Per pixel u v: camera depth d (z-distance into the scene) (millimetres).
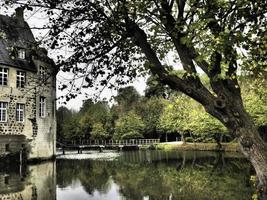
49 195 18531
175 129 68438
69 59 7715
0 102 35625
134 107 83500
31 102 38344
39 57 7766
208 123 52625
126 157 47312
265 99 17734
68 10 7129
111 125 85938
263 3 6301
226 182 21172
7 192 19453
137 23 7098
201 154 47906
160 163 35906
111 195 18406
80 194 18828
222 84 6438
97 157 48156
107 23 7273
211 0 6039
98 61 8039
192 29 6125
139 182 22750
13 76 36594
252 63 6531
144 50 6824
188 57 6555
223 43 5824
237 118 6324
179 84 6527
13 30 8023
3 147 34906
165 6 6656
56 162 39594
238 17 6387
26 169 31797
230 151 53312
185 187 20062
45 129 40500
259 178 6129
